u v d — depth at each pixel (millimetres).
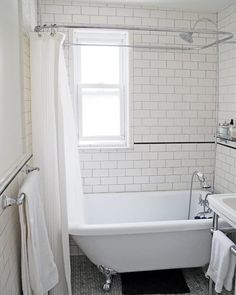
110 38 2863
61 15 2662
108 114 2992
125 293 2201
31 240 1395
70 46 2682
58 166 1959
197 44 2877
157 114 2900
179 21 2824
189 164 2998
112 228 2078
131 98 2852
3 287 1224
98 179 2900
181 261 2258
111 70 2945
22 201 1302
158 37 2807
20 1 1746
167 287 2271
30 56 1945
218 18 2859
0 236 1191
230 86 2670
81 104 2934
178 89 2896
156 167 2961
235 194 2066
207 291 2225
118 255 2172
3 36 1354
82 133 2980
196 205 2910
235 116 2598
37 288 1431
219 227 2131
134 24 2768
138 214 2881
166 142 2945
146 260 2211
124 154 2904
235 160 2596
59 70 1978
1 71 1304
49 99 1950
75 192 2215
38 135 1972
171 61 2855
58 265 2057
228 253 1781
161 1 2627
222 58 2807
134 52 2797
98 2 2688
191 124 2957
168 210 2914
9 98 1459
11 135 1487
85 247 2158
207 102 2949
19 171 1598
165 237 2152
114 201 2848
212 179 3035
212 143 3004
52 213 2000
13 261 1428
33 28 2283
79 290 2242
